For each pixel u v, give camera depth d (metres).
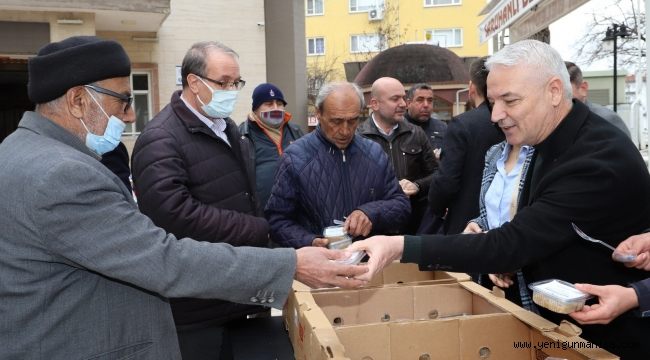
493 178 2.14
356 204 2.59
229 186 2.29
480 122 2.71
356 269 1.47
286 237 2.46
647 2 2.62
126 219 1.27
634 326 1.57
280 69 9.84
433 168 3.91
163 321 1.44
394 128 3.82
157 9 7.59
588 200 1.46
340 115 2.47
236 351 1.74
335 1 27.89
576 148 1.54
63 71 1.35
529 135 1.60
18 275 1.22
